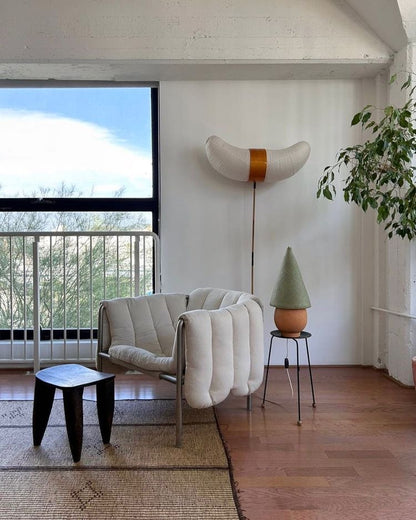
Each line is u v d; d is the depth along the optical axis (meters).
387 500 1.56
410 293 2.80
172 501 1.55
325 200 3.26
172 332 2.59
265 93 3.22
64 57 2.86
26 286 3.27
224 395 2.06
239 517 1.46
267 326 3.25
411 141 2.42
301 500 1.56
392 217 2.64
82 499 1.56
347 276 3.27
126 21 2.87
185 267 3.23
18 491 1.61
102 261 3.27
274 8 2.89
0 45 2.84
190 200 3.22
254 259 3.24
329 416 2.33
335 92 3.23
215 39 2.88
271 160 2.87
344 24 2.90
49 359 3.19
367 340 3.28
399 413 2.38
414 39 2.73
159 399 2.60
